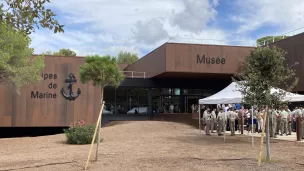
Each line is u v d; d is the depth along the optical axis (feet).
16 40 59.47
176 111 112.27
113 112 105.91
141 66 120.26
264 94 33.42
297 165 30.07
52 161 33.32
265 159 33.12
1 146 53.42
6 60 57.93
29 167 30.40
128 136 62.54
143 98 109.70
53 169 29.01
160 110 110.73
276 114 60.95
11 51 59.67
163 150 41.34
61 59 96.94
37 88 94.73
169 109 111.55
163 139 56.34
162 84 110.11
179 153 38.34
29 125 93.76
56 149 46.85
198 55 93.86
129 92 108.58
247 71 35.96
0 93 92.22
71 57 97.66
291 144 48.88
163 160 32.76
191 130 76.64
